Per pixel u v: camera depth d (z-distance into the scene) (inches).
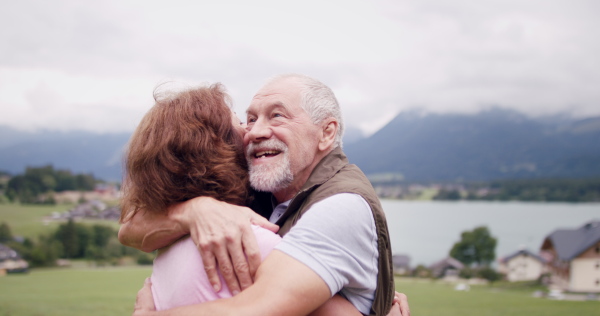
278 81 82.7
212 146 69.9
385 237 69.2
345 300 64.5
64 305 1081.4
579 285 2288.4
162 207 66.5
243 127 84.4
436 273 2534.5
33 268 1923.0
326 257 60.2
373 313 67.8
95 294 1254.3
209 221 61.9
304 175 81.2
